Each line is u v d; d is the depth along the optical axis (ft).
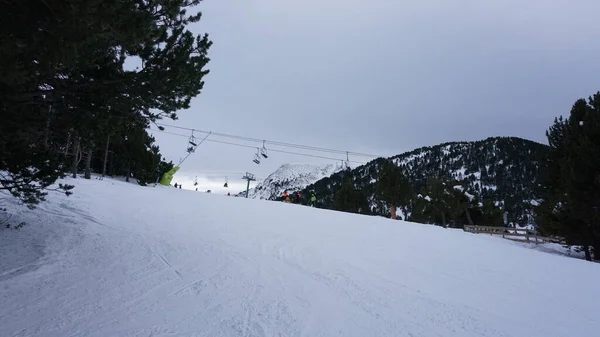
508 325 18.43
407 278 26.08
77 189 55.11
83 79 19.51
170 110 23.91
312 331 15.28
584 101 77.87
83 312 14.65
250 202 76.95
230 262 25.08
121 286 18.07
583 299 25.13
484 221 130.93
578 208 65.98
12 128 17.71
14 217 28.55
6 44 10.42
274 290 20.21
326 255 31.12
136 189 75.10
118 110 22.06
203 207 56.85
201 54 23.49
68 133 22.41
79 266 20.33
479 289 25.02
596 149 63.52
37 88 18.26
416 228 58.34
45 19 10.86
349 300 19.94
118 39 15.34
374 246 38.24
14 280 17.19
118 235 29.04
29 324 13.24
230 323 15.11
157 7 20.65
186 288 18.79
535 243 83.87
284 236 38.27
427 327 17.03
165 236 31.01
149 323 14.23
